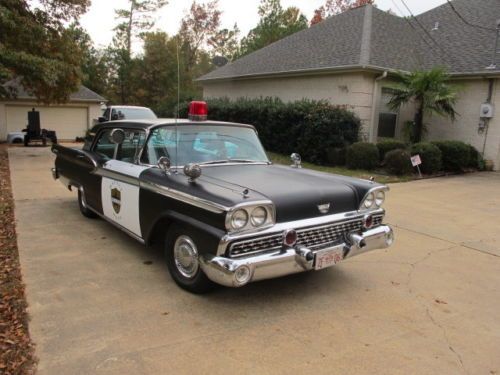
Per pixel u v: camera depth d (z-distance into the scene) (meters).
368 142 12.34
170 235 3.69
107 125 5.15
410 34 16.09
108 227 5.45
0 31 13.34
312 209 3.43
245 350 2.82
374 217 3.88
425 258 4.85
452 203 8.00
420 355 2.86
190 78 24.58
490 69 12.59
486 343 3.04
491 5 15.45
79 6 15.43
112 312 3.26
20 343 2.77
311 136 12.82
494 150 12.96
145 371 2.55
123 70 29.11
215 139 4.53
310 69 14.11
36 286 3.66
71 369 2.54
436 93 12.05
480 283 4.17
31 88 15.17
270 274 3.16
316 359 2.76
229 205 3.00
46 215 5.98
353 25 15.59
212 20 26.44
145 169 4.07
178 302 3.46
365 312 3.44
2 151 14.84
